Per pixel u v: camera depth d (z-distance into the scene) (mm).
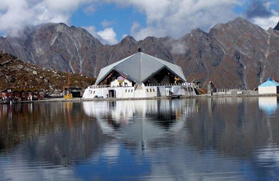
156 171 18219
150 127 34688
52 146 25172
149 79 141250
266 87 137500
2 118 51312
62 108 76750
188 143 24938
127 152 22438
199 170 18203
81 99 128375
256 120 39281
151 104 83188
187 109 60781
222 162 19484
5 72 183875
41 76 193500
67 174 18156
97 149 23594
